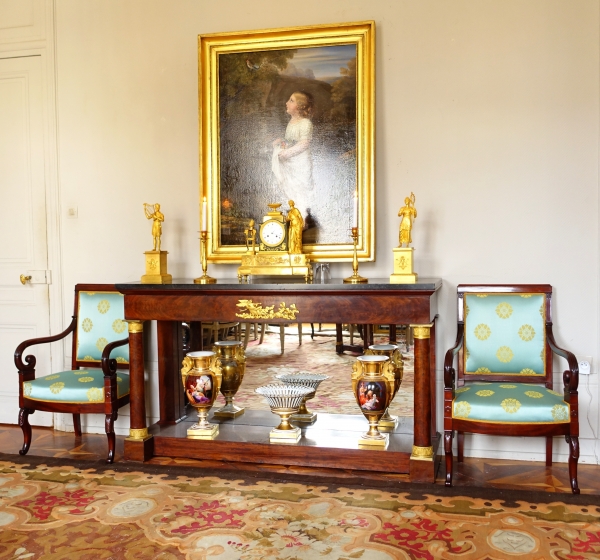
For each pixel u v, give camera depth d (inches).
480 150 125.6
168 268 142.4
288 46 131.9
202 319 118.7
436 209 128.1
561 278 123.0
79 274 147.7
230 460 121.3
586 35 120.0
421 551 83.8
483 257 126.3
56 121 147.3
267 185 134.4
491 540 87.0
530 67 122.7
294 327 130.6
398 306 109.0
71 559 82.7
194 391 122.6
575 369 103.4
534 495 103.8
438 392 129.5
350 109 129.5
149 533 90.0
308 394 129.4
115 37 143.3
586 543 86.0
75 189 146.9
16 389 154.3
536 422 103.6
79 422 144.3
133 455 123.4
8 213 152.1
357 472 115.3
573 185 121.8
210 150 136.7
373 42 127.1
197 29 138.9
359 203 129.3
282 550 84.4
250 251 132.3
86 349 140.4
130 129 143.3
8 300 153.3
